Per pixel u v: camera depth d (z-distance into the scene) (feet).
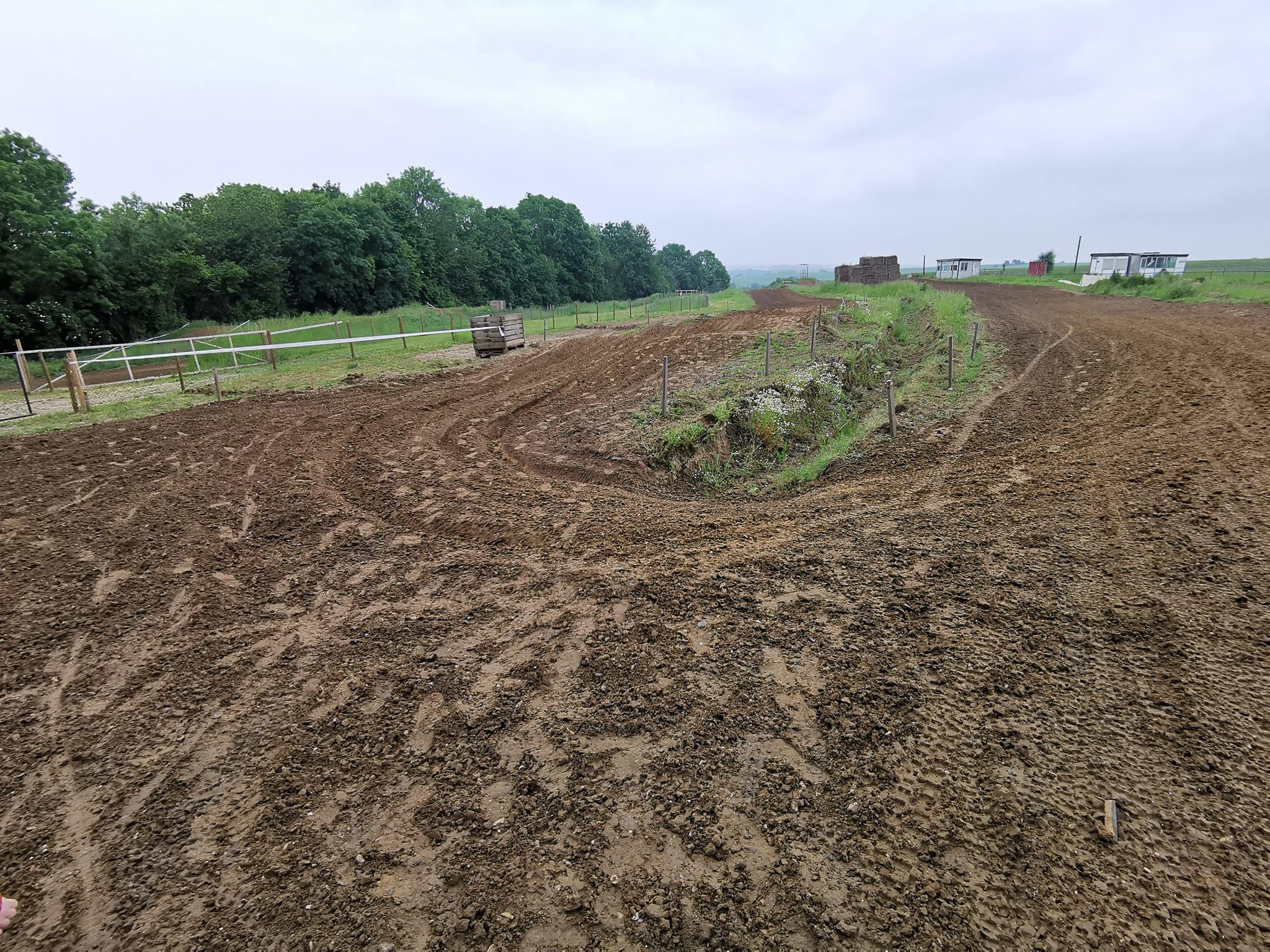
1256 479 21.39
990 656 14.30
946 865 9.61
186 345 84.74
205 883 9.99
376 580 20.22
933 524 21.67
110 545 23.18
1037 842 9.89
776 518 24.03
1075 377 42.52
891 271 186.39
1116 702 12.66
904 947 8.45
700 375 49.96
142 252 102.37
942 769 11.41
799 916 8.96
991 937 8.52
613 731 12.90
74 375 45.50
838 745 12.13
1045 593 16.57
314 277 145.69
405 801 11.46
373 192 191.01
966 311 81.56
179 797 11.79
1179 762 11.18
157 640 17.10
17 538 23.89
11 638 17.29
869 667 14.29
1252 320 59.26
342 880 9.92
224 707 14.34
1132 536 18.99
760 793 11.16
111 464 33.04
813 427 39.17
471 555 21.83
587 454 33.22
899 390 46.50
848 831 10.31
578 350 69.56
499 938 8.86
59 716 14.20
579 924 9.02
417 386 53.31
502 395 48.19
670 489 30.01
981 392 41.27
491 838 10.57
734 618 16.71
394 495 27.99
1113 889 9.08
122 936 9.17
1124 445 27.07
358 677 15.16
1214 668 13.29
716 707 13.41
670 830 10.55
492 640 16.48
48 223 84.74
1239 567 16.62
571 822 10.80
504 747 12.66
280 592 19.62
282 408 45.80
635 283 360.89
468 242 217.15
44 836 11.02
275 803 11.55
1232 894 8.86
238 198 136.98
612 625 16.80
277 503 27.30
